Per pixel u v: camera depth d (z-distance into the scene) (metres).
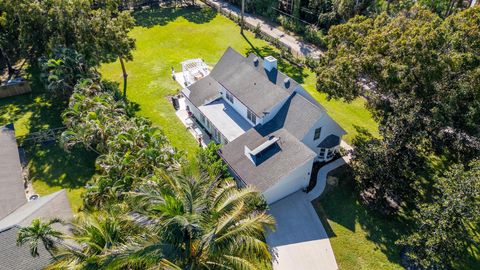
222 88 40.06
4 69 50.97
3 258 21.20
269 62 36.94
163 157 29.42
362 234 29.03
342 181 33.69
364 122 41.06
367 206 31.03
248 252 18.72
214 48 57.03
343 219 30.28
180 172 22.12
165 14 68.38
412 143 28.64
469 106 29.48
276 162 31.03
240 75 39.16
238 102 37.84
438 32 29.78
